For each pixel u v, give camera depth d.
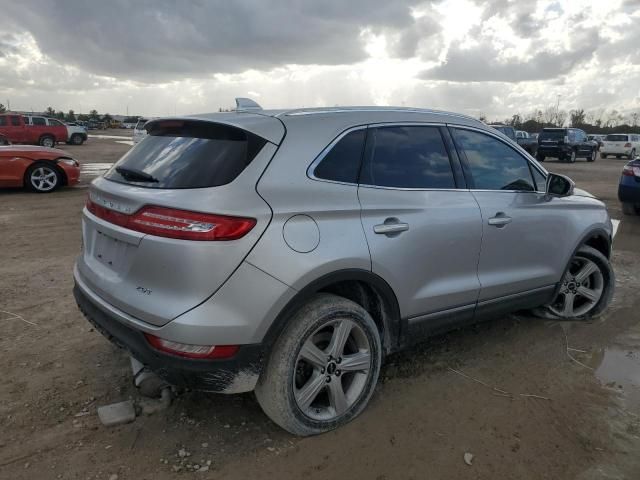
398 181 3.19
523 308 4.15
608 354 4.05
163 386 3.08
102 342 3.96
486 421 3.11
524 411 3.23
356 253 2.82
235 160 2.64
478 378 3.62
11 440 2.80
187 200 2.49
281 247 2.57
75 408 3.11
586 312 4.69
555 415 3.20
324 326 2.82
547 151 28.98
